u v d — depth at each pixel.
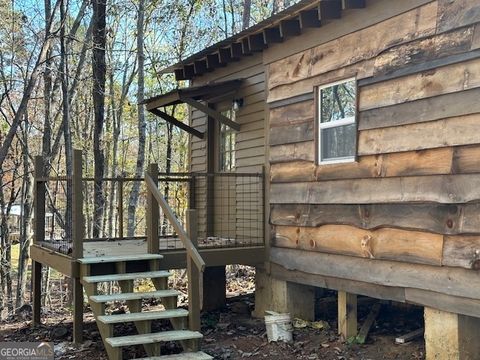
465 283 4.62
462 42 4.70
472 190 4.56
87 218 17.55
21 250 13.98
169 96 8.34
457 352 4.75
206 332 6.91
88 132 18.59
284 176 7.13
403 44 5.32
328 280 6.36
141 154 13.34
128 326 7.01
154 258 6.27
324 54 6.41
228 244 7.54
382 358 5.40
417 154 5.13
